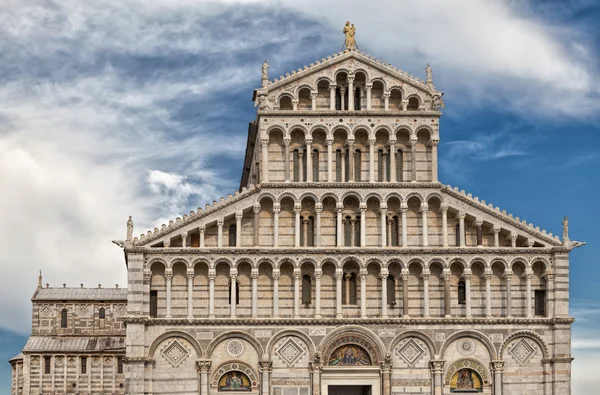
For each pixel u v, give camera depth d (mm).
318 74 78062
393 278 76375
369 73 78312
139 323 72562
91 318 123125
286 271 75750
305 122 77000
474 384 74625
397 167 78000
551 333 75250
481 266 76312
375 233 76938
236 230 75375
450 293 75938
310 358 73938
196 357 73250
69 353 119500
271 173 76812
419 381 74188
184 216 74812
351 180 76500
